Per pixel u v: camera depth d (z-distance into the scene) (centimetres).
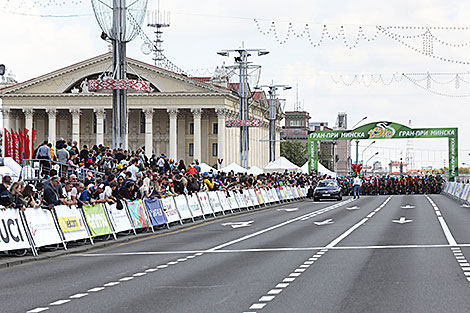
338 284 1770
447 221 4253
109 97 15188
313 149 11650
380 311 1384
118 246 3077
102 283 1886
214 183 5575
